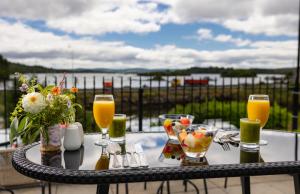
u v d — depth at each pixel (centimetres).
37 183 275
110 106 166
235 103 509
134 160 133
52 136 150
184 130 148
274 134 199
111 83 412
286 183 298
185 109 480
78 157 142
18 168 131
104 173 119
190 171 123
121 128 171
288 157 145
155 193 276
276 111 493
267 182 301
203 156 144
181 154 148
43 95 150
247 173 129
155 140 179
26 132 149
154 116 481
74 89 160
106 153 149
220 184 297
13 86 357
